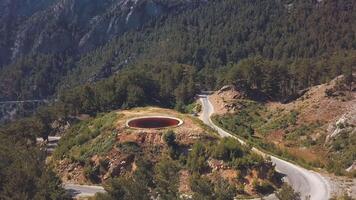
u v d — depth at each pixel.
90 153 84.19
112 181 56.78
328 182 73.56
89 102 134.00
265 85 148.50
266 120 133.38
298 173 78.25
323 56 193.12
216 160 74.00
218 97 153.50
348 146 104.06
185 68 187.00
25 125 122.38
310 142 114.12
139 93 128.75
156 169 72.44
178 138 81.62
